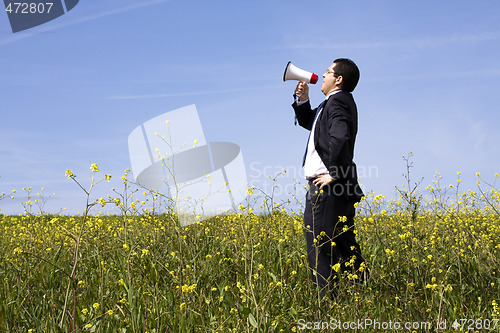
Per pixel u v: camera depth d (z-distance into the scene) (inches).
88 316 99.0
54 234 186.7
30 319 100.4
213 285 127.6
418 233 146.9
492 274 135.4
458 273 134.9
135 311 99.1
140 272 125.3
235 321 99.6
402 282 126.0
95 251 134.6
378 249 149.3
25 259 139.9
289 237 163.6
